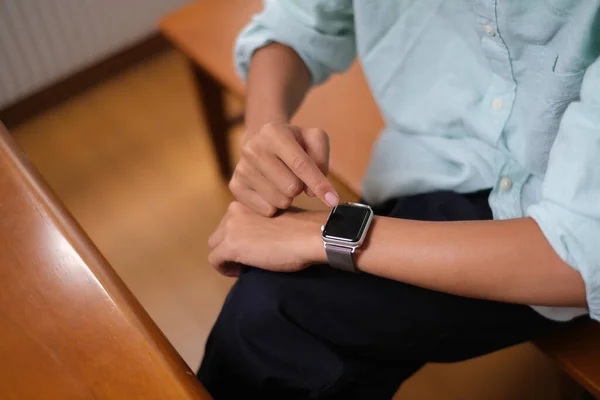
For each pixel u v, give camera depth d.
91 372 0.53
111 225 1.68
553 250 0.63
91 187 1.77
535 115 0.75
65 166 1.82
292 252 0.74
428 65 0.85
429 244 0.68
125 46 2.03
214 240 0.85
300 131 0.77
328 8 0.93
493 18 0.72
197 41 1.30
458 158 0.86
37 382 0.53
